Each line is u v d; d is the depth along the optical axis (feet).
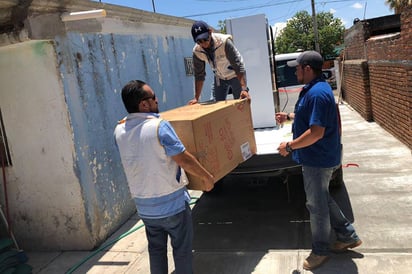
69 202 14.97
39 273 13.79
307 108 10.84
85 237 15.11
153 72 22.03
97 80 16.44
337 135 11.16
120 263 13.82
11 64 14.52
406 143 23.91
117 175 17.28
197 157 10.39
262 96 18.99
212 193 19.22
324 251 11.57
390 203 15.70
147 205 9.77
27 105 14.67
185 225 10.20
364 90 35.22
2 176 15.58
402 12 22.09
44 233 15.53
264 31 18.61
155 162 9.47
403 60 22.62
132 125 9.71
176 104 24.98
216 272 12.29
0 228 15.58
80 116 15.05
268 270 12.02
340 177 17.47
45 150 14.85
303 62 10.98
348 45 49.06
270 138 16.38
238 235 14.79
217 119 11.44
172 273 12.59
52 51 13.98
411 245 12.34
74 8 14.87
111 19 18.11
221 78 17.12
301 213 16.07
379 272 11.09
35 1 12.84
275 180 20.40
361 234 13.48
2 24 13.11
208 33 15.39
